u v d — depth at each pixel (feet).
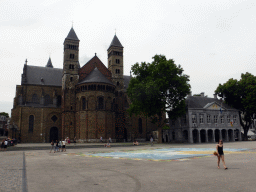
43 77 265.75
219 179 38.01
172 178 39.73
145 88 167.84
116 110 250.37
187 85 184.44
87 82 216.13
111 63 258.16
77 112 220.84
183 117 211.41
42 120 238.68
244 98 215.51
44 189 32.12
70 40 239.09
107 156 86.63
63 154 102.06
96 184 35.50
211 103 214.48
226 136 217.15
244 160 63.77
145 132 271.90
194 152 97.09
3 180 38.22
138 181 37.63
